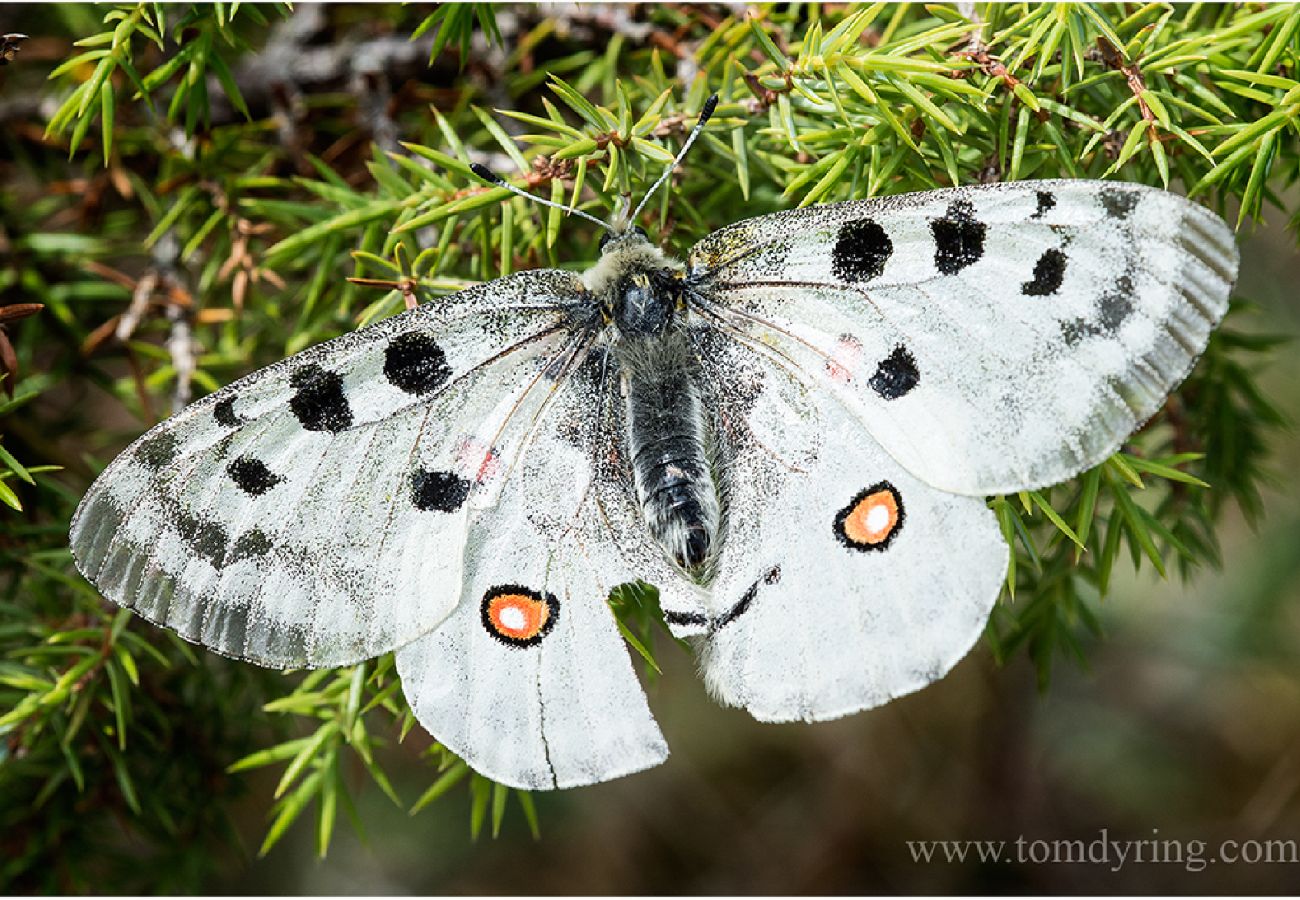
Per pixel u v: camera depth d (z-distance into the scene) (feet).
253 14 1.14
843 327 1.09
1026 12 1.08
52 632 1.14
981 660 1.33
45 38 1.23
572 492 1.10
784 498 1.09
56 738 1.14
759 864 1.57
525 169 1.11
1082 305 1.06
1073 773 1.53
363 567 1.08
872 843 1.55
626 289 1.11
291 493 1.07
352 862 1.49
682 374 1.11
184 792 1.19
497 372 1.10
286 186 1.20
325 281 1.16
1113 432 1.06
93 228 1.23
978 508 1.07
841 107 1.08
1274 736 1.50
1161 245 1.05
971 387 1.07
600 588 1.10
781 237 1.09
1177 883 1.49
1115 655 1.54
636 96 1.15
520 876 1.56
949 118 1.07
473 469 1.09
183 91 1.14
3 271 1.21
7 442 1.20
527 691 1.09
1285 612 1.48
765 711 1.09
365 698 1.12
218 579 1.07
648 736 1.09
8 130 1.23
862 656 1.08
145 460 1.07
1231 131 1.08
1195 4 1.10
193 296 1.20
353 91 1.21
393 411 1.08
